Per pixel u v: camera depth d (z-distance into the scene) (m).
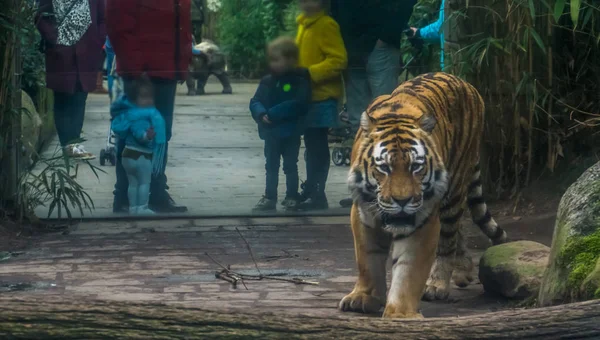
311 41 10.02
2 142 9.15
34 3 9.84
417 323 3.82
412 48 10.88
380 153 5.55
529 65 9.49
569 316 3.84
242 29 10.18
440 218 6.59
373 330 3.76
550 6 9.08
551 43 9.41
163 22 9.90
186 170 11.41
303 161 10.41
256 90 10.16
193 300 6.47
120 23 9.79
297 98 10.01
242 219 9.80
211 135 11.09
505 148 9.94
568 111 9.65
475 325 3.82
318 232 9.12
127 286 6.90
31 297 3.61
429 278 6.67
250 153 11.36
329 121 10.05
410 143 5.55
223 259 7.89
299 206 10.08
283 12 10.05
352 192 5.79
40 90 12.73
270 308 6.25
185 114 10.95
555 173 9.76
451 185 6.54
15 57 9.32
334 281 7.09
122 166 9.78
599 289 4.88
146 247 8.38
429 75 6.66
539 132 9.84
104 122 11.48
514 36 9.41
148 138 9.79
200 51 10.35
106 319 3.57
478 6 9.67
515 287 6.28
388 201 5.44
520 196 9.66
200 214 9.86
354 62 10.19
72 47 10.23
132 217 9.73
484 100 9.86
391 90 10.31
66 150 9.62
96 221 9.62
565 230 5.57
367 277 6.10
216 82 10.57
